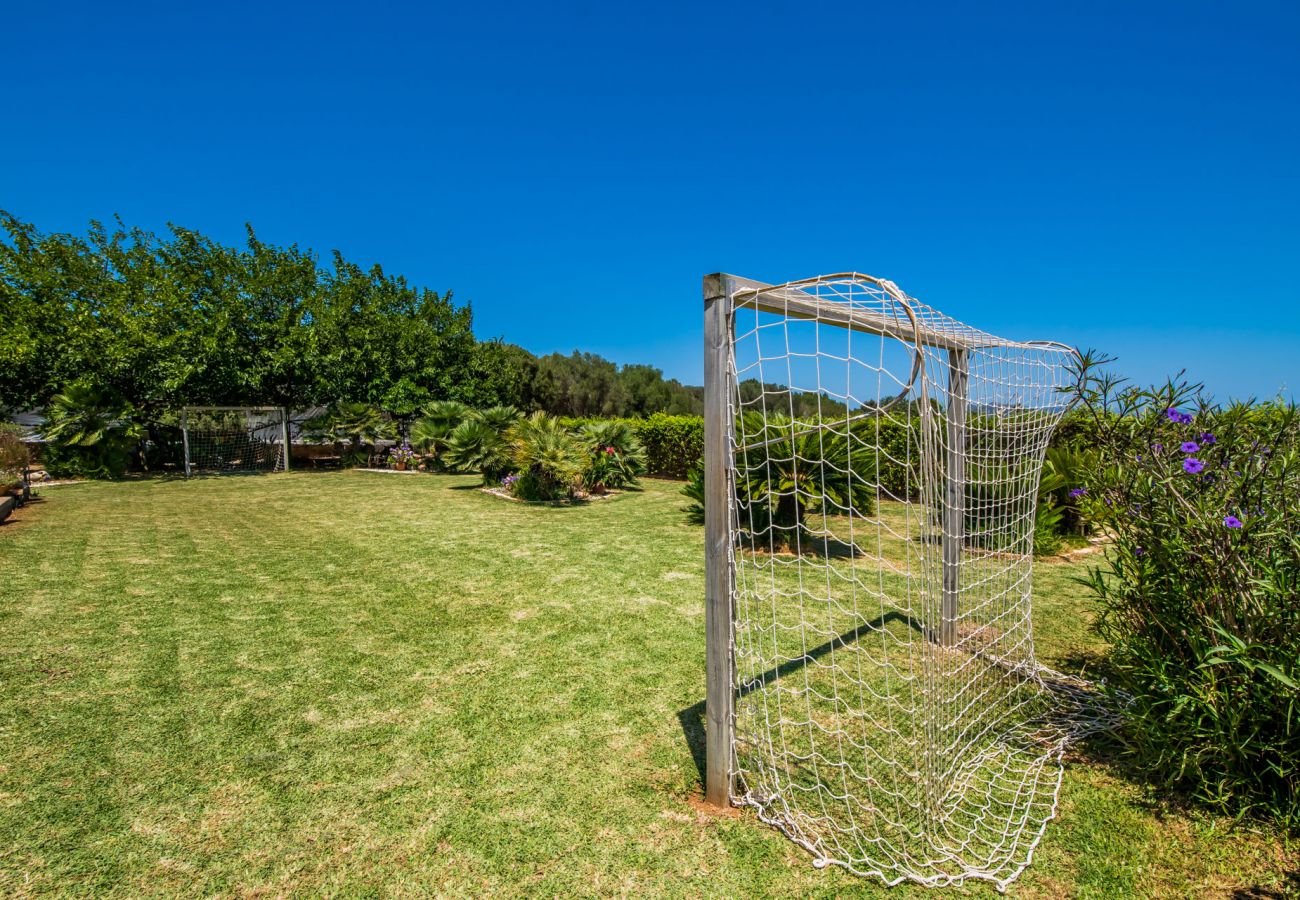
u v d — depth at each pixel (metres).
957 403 3.37
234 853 1.94
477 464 12.58
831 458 5.88
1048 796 2.28
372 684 3.18
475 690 3.13
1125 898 1.78
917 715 2.68
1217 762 2.23
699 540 6.89
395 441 17.31
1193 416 2.63
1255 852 1.95
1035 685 3.21
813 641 3.83
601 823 2.11
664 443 13.81
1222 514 2.32
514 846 1.99
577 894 1.79
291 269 16.61
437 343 18.94
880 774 2.42
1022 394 3.30
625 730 2.74
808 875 1.88
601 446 11.51
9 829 2.02
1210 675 2.16
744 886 1.83
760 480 5.74
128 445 13.55
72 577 5.14
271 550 6.31
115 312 13.20
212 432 16.14
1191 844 2.00
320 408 18.09
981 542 4.52
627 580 5.23
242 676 3.25
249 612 4.30
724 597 2.13
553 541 6.83
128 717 2.79
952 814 2.18
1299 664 1.96
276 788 2.28
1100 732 2.74
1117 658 2.71
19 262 13.09
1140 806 2.21
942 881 1.85
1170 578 2.41
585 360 50.41
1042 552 6.04
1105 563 5.76
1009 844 2.02
